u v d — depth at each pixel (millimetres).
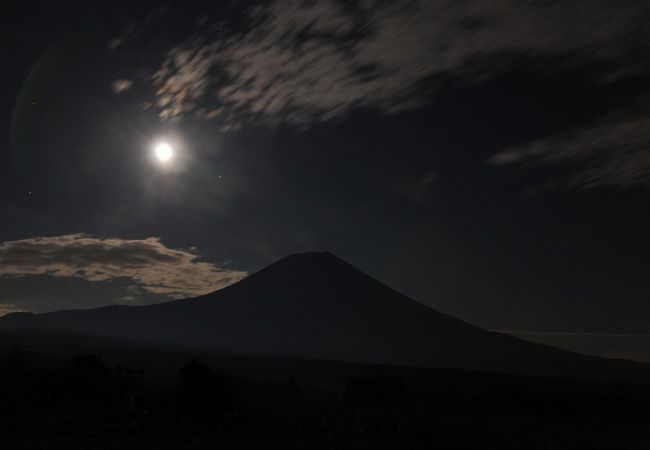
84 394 21000
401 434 18328
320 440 16922
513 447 18688
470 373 97438
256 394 34719
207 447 14766
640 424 28422
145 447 14336
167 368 86562
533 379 92688
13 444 13680
